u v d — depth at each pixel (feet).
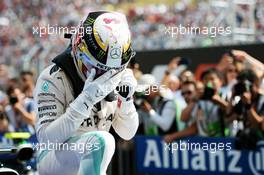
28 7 140.26
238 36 82.53
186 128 54.70
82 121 26.32
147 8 143.02
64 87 27.40
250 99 49.75
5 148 29.17
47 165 27.25
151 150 58.03
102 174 25.82
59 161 26.68
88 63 26.43
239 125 50.93
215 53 64.54
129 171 59.57
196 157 54.08
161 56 69.92
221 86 58.95
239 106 50.47
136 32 129.70
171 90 62.69
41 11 140.56
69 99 27.55
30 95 69.56
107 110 28.27
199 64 66.23
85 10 147.95
